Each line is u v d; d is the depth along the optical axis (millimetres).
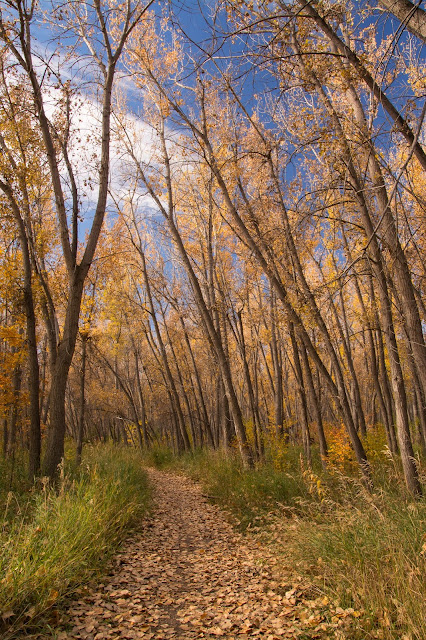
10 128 9633
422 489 6469
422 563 3891
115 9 9484
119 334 24734
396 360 7336
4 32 8570
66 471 8492
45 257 13977
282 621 3988
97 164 9836
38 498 5801
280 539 6348
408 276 7000
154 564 5777
